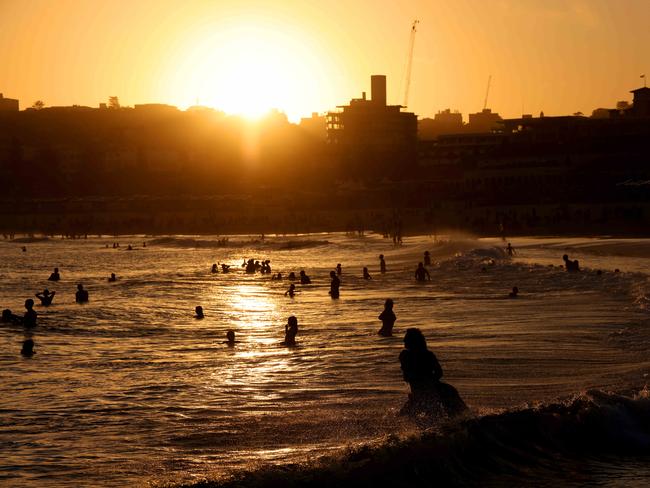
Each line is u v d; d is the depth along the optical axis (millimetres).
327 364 24422
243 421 16953
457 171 199625
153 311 44250
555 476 12188
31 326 37219
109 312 44125
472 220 147125
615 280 48531
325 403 18484
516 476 12172
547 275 56219
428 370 15609
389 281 61562
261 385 21234
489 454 12891
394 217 150875
